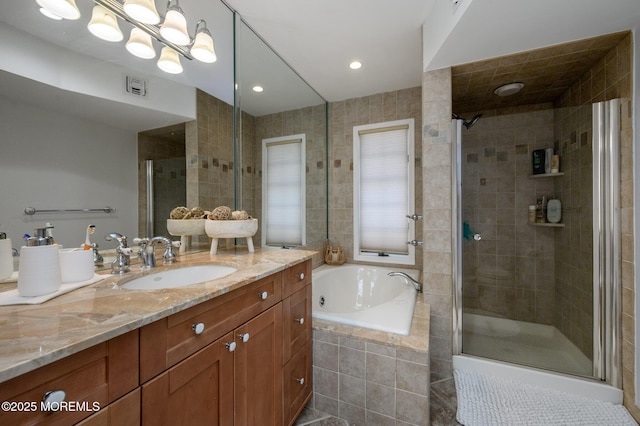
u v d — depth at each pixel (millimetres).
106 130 1107
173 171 1388
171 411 713
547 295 2184
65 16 963
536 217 2193
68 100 984
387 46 1936
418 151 2615
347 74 2348
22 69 860
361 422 1416
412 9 1590
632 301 1482
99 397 548
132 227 1214
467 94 2248
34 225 896
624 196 1538
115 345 579
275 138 2107
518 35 1443
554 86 2104
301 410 1422
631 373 1479
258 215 1970
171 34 1262
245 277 987
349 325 1556
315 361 1538
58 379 487
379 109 2764
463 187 1955
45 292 722
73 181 1005
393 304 1791
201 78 1502
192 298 750
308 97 2584
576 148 1872
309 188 2613
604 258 1627
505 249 2252
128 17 1134
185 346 756
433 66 1769
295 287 1390
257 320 1081
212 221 1407
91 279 894
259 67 1905
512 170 2236
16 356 435
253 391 1057
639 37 1394
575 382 1617
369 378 1398
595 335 1671
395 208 2730
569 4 1210
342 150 2934
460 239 1895
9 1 831
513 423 1401
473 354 1901
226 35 1597
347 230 2918
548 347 2021
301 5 1530
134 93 1205
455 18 1343
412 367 1306
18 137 855
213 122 1583
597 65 1739
